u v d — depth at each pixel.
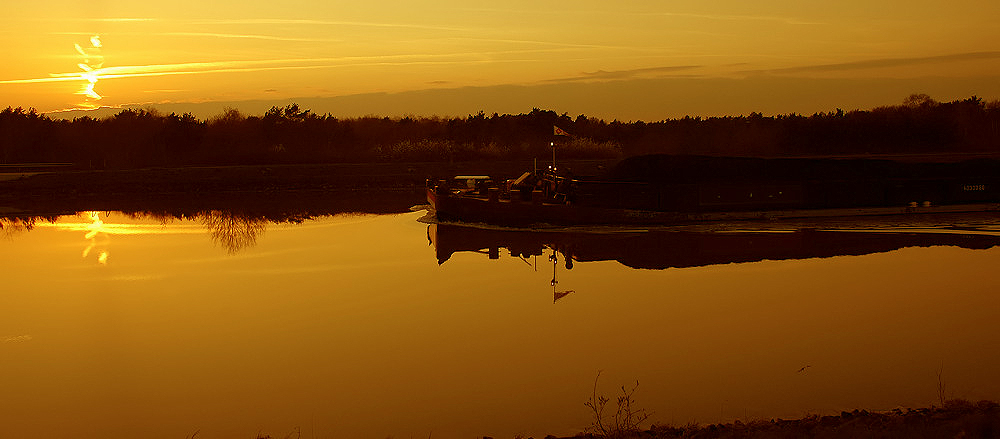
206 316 28.88
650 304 29.16
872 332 24.06
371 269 38.34
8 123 134.75
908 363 20.75
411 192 91.00
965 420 14.38
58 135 136.50
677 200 55.31
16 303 31.52
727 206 56.09
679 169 58.59
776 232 49.66
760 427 15.95
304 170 104.88
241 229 56.19
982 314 25.98
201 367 22.56
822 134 131.88
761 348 22.70
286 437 17.27
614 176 59.38
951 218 55.62
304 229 55.88
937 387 18.77
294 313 29.05
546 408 18.44
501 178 88.06
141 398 20.03
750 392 18.94
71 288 34.59
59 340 25.78
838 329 24.62
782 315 26.77
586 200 57.34
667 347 23.19
